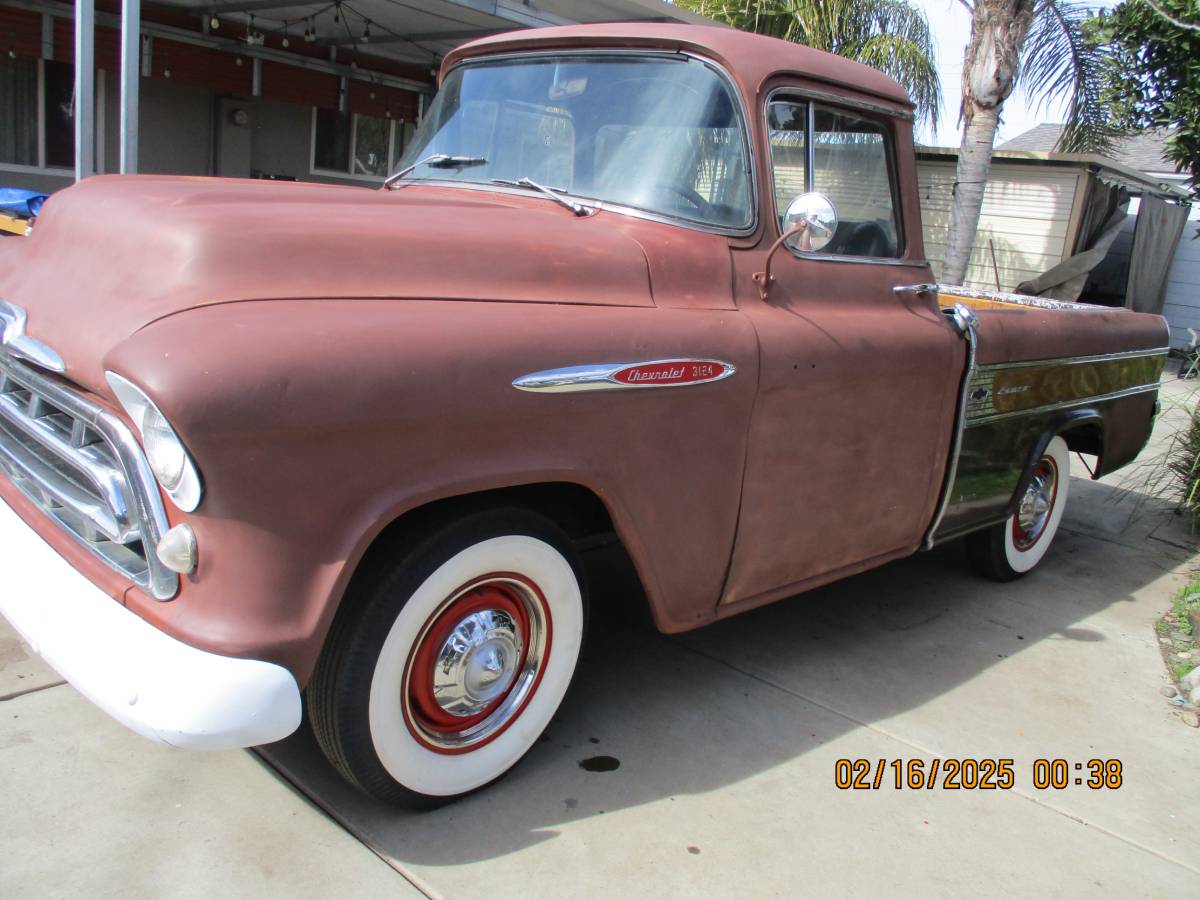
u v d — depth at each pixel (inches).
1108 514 260.8
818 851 105.0
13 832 93.7
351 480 83.4
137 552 87.6
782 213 125.1
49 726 110.9
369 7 359.6
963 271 415.8
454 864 95.8
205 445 75.9
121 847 93.4
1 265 111.4
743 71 119.6
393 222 97.9
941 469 151.6
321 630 83.3
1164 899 103.8
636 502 107.0
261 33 393.4
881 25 522.6
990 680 151.6
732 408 113.8
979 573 197.0
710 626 159.5
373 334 85.6
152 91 402.0
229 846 95.1
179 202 94.4
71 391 88.8
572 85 129.0
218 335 78.7
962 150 408.8
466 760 104.0
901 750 127.6
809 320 124.7
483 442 91.6
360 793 105.0
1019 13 387.2
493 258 100.3
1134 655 167.9
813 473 127.6
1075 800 120.8
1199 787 127.1
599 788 111.2
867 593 184.4
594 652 144.9
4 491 103.8
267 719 80.6
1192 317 724.7
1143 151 780.0
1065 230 554.9
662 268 112.3
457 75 144.6
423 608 93.7
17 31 332.8
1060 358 176.2
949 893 100.8
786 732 128.6
